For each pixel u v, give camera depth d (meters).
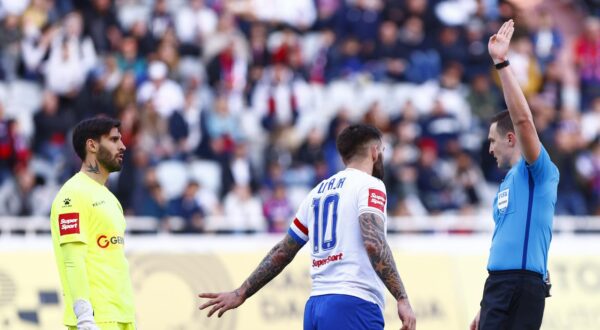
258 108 58.59
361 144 26.75
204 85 59.44
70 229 26.69
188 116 55.59
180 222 47.84
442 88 62.31
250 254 46.78
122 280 27.20
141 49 58.50
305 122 59.59
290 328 45.72
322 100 60.69
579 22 72.62
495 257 26.28
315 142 56.06
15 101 55.62
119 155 27.73
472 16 66.69
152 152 53.09
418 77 62.72
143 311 44.34
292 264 47.03
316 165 55.56
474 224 51.28
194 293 45.38
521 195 26.14
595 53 68.00
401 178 54.25
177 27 61.06
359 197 25.81
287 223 50.34
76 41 56.59
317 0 65.94
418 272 48.28
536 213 25.94
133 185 51.06
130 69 57.25
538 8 68.62
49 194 50.81
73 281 26.30
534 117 60.16
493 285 26.19
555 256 49.69
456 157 57.06
